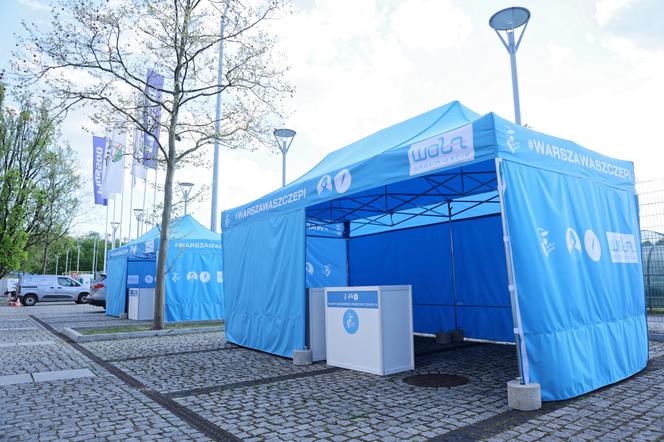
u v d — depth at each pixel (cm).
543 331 501
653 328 1055
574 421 440
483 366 731
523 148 529
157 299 1305
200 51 1394
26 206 2958
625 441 388
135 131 1526
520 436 404
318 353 809
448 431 423
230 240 1099
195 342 1097
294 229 836
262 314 930
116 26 1276
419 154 568
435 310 1150
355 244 1351
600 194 660
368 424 451
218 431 440
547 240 534
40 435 434
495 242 1016
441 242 1136
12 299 2928
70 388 623
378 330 681
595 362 562
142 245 1661
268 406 523
